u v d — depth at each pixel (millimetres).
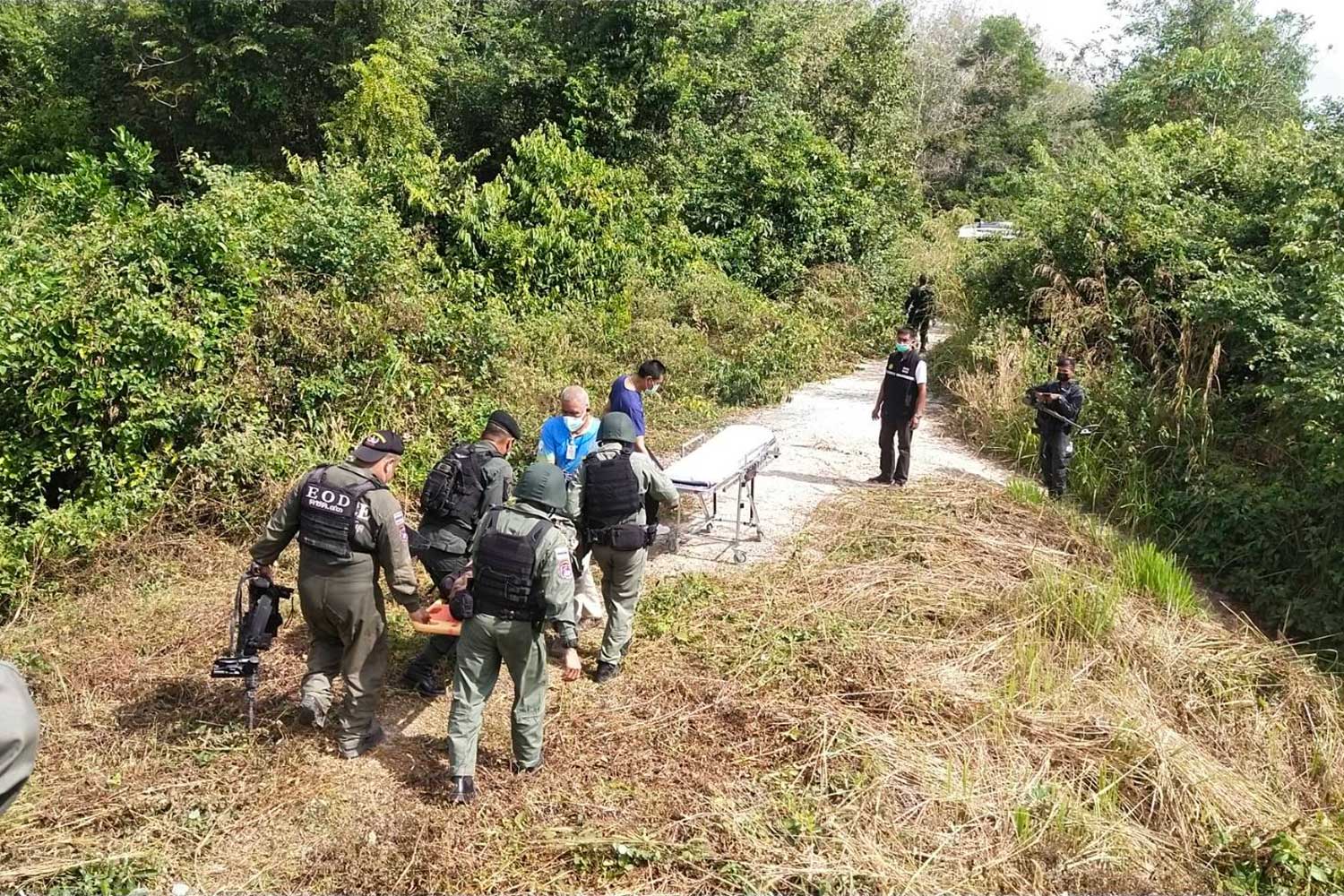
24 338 6051
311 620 4211
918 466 9625
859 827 3967
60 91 17016
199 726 4402
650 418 10102
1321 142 11445
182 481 6625
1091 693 5262
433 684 4883
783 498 8414
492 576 3926
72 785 3945
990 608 6160
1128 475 8891
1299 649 6684
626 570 4992
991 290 13477
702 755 4410
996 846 3967
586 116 17031
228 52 16188
